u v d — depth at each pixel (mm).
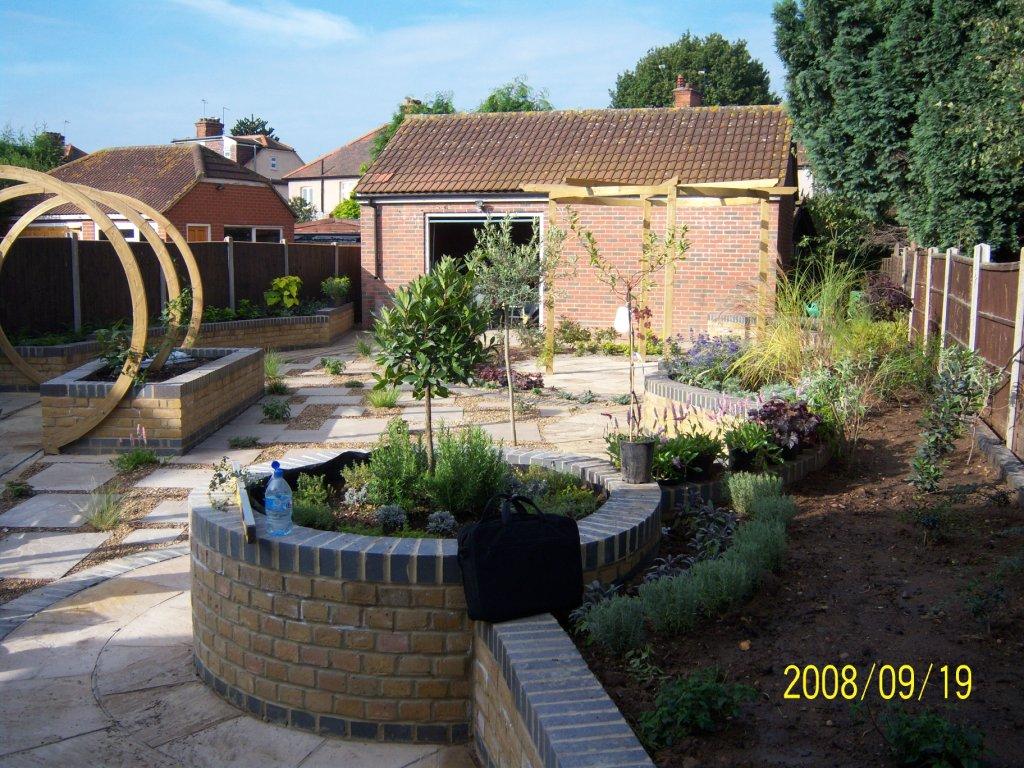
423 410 11969
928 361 9523
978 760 2768
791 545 5184
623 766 2709
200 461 9508
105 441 9750
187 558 6855
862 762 2914
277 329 18484
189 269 12805
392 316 5520
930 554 4840
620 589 4645
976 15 13375
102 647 5359
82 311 15180
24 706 4641
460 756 4180
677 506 6184
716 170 18875
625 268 19250
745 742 3096
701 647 3879
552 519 4156
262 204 28000
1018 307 6742
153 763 4125
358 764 4129
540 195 19797
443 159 21375
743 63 48812
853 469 7023
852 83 15383
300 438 10469
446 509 5270
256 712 4551
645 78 49344
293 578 4336
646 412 10000
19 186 10352
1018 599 4043
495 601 3943
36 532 7395
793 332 9688
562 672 3412
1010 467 6062
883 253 23344
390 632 4242
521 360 16688
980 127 11945
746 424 6938
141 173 26984
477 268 10938
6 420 11523
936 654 3621
